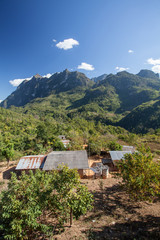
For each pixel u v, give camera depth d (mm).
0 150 23625
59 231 6926
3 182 16359
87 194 6535
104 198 10688
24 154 30781
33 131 71688
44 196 6367
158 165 7871
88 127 85125
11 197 5555
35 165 19438
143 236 6051
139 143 38000
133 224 7102
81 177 18203
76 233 6770
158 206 8766
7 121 93688
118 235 6332
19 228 5184
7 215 5246
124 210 8648
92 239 6188
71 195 6285
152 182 7902
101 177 17562
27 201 5984
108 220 7738
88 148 30578
